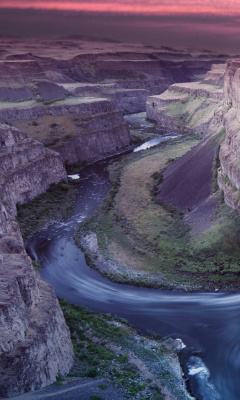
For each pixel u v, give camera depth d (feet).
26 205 322.14
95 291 215.10
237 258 223.92
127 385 133.59
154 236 261.85
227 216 246.06
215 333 176.76
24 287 137.69
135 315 192.34
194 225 261.24
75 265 243.40
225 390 145.07
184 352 165.58
